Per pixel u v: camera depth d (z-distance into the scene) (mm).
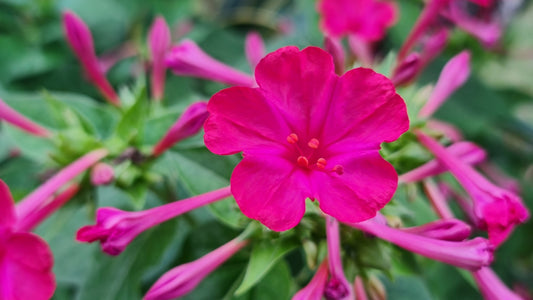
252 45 208
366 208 160
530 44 286
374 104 162
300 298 170
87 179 189
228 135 161
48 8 252
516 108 301
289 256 203
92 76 214
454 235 170
